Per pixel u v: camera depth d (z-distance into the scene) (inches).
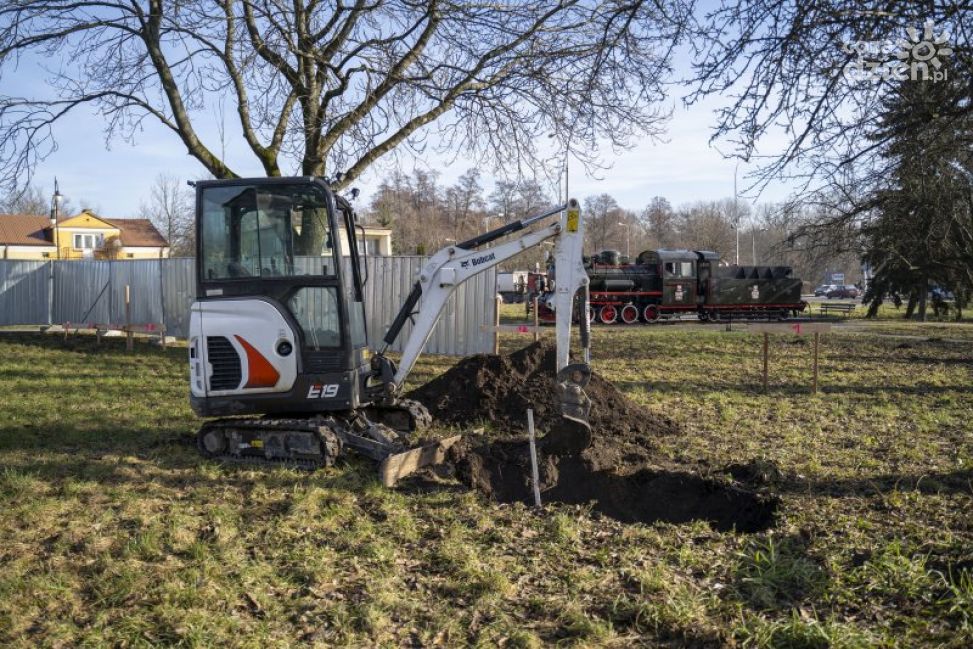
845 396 439.8
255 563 187.5
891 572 173.3
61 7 513.7
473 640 152.5
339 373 271.1
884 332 951.6
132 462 279.6
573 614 160.1
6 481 249.9
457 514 227.5
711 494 240.8
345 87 510.6
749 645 148.0
